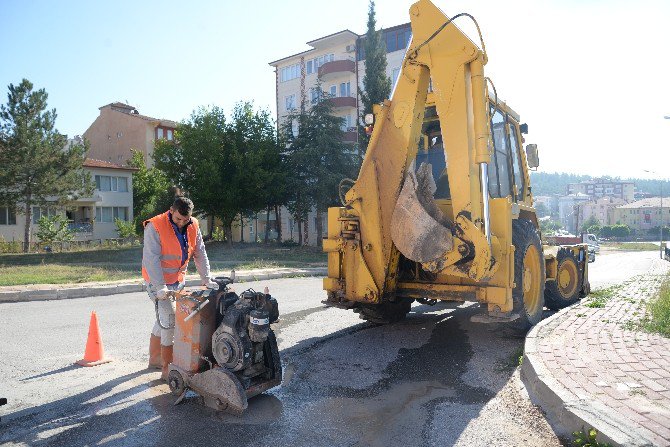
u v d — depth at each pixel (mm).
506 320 5578
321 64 46062
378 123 5844
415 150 5781
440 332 6914
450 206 6195
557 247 8516
